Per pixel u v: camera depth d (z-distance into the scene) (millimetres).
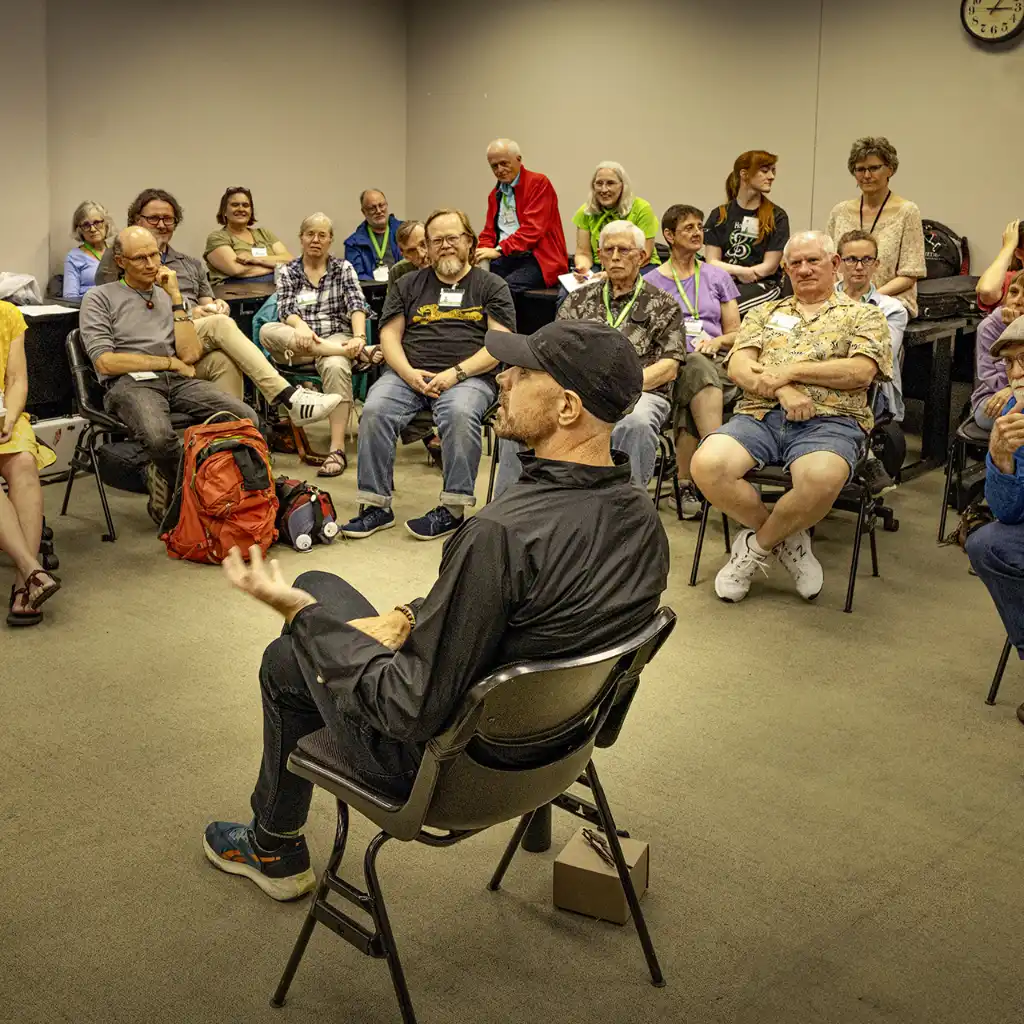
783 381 3898
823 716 3111
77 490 5160
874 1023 1987
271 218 9000
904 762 2871
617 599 1746
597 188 6484
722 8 7934
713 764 2855
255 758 2863
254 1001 2035
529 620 1693
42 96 7164
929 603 3910
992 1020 1996
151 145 8125
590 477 1735
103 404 4750
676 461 4812
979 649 3545
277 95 8828
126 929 2225
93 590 3992
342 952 2168
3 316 3895
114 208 7996
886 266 5543
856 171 5582
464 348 4824
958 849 2504
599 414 1734
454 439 4547
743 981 2090
